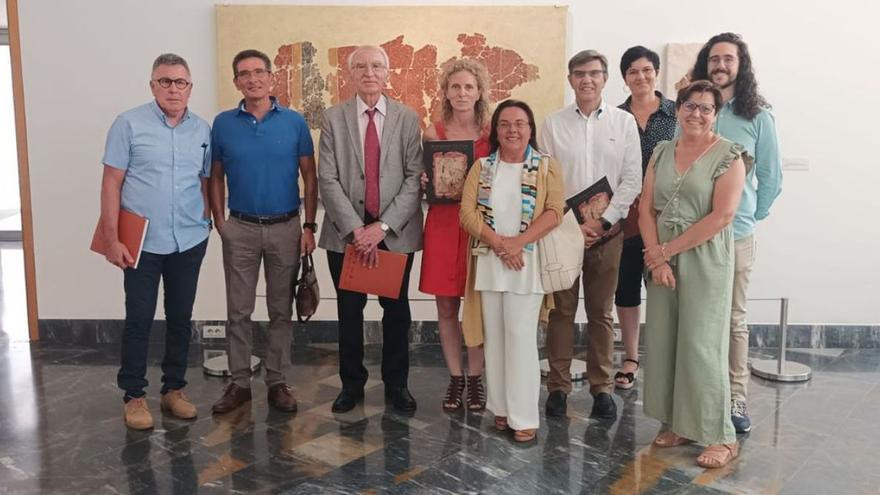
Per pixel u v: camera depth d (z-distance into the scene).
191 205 3.50
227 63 4.69
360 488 2.89
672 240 3.03
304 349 4.84
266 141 3.50
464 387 3.82
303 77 4.72
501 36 4.68
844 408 3.76
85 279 4.91
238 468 3.07
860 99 4.70
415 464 3.11
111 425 3.52
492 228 3.24
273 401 3.75
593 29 4.71
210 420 3.58
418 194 3.48
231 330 3.70
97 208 4.85
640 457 3.18
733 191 2.92
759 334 4.91
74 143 4.80
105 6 4.69
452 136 3.45
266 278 3.69
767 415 3.66
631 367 4.13
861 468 3.07
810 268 4.86
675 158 3.10
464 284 3.46
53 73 4.75
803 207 4.80
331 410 3.72
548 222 3.18
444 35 4.70
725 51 3.38
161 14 4.70
